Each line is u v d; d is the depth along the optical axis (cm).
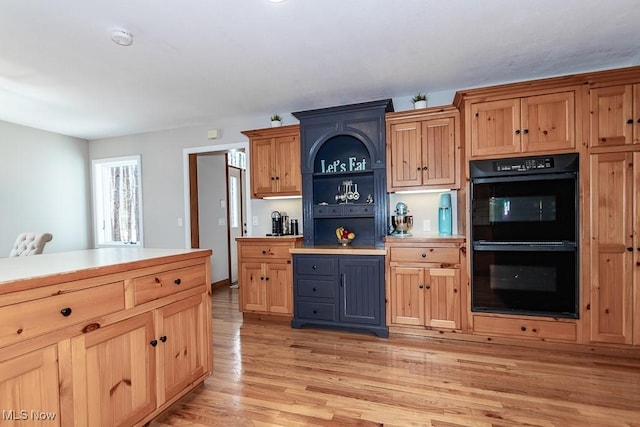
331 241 381
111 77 285
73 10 187
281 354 266
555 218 255
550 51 254
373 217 358
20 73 273
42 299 120
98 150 511
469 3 190
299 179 364
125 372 153
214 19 200
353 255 309
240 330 325
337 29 215
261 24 207
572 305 254
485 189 270
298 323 329
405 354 262
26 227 434
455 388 208
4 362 109
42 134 454
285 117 404
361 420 177
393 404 192
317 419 179
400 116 317
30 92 317
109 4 182
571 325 254
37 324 118
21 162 429
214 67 269
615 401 191
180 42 227
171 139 470
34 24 201
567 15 204
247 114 407
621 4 193
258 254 352
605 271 246
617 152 241
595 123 244
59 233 473
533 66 281
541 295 260
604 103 243
